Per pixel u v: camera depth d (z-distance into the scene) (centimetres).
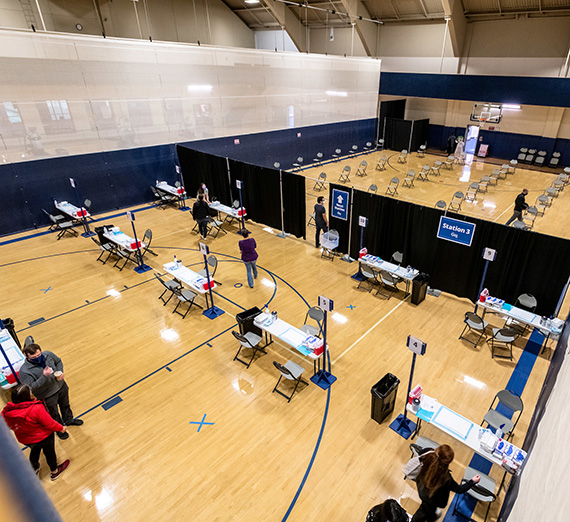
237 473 582
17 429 529
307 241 1312
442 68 2372
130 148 1551
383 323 892
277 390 721
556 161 2170
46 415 537
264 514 530
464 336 845
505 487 552
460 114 2516
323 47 2708
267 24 2470
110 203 1567
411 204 958
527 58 2100
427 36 2359
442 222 918
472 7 2106
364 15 2369
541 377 735
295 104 2075
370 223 1063
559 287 796
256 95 1877
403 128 2570
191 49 1589
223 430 648
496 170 2114
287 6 2308
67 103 1352
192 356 805
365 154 2586
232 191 1459
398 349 812
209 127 1753
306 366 774
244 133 1892
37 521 36
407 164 2308
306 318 906
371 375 750
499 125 2361
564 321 790
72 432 649
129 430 651
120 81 1445
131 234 1350
